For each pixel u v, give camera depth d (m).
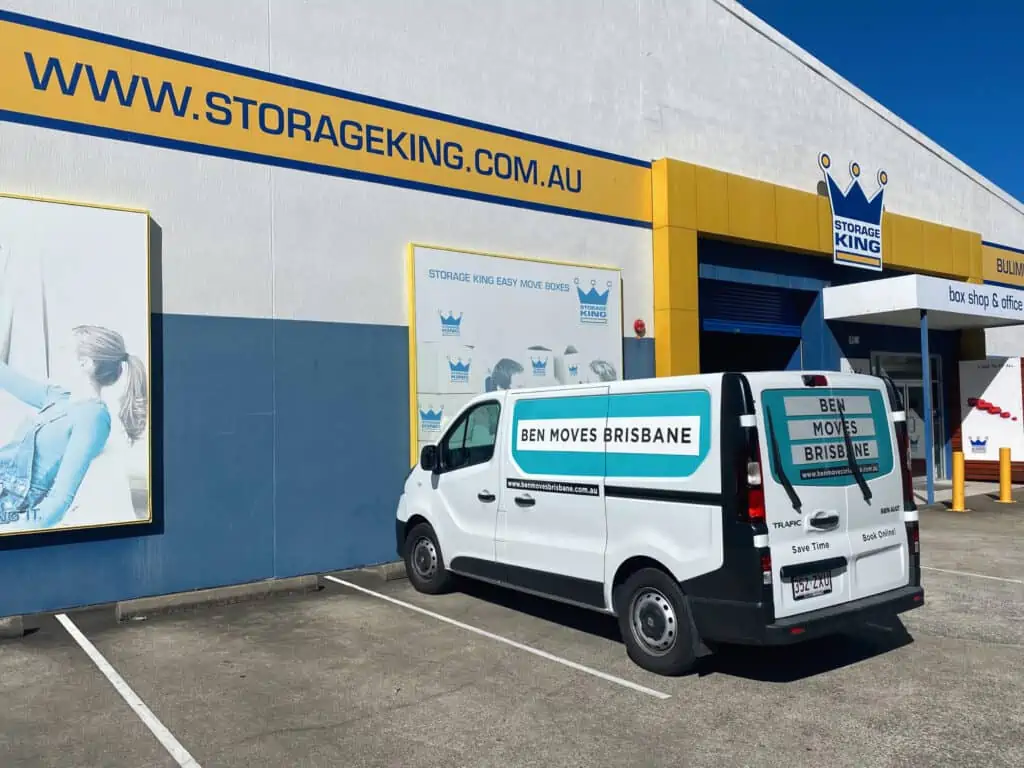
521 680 5.78
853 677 5.77
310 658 6.33
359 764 4.47
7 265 7.48
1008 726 4.88
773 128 15.29
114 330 7.96
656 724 4.96
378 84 10.05
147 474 8.09
